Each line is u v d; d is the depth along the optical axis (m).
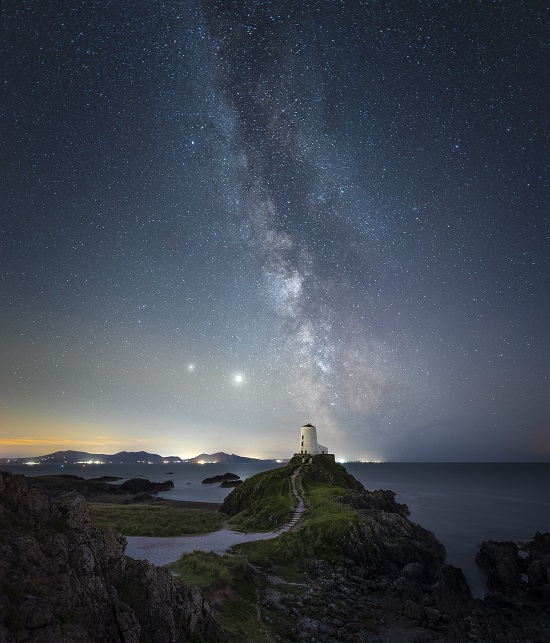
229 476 175.12
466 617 31.06
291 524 49.94
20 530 15.50
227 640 21.05
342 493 67.06
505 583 42.12
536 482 169.88
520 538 63.38
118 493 108.88
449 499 108.69
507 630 29.98
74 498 19.55
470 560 51.91
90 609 14.76
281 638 24.69
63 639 12.59
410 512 85.00
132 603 17.42
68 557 16.03
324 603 30.92
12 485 17.19
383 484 158.62
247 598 28.66
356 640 26.45
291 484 74.38
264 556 38.06
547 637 29.56
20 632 11.70
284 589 32.19
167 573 20.75
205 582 28.47
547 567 43.41
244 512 61.22
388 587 36.78
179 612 19.19
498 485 153.88
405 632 28.70
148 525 46.41
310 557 40.12
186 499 101.38
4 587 12.48
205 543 39.97
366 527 46.62
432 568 45.69
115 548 19.39
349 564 40.62
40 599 13.01
